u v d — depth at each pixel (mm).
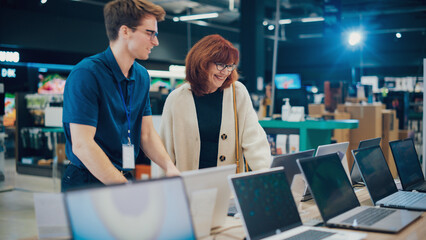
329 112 7652
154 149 2389
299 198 2367
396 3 13891
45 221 1541
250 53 11297
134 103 2254
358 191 2945
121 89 2176
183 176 1614
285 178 1932
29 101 8922
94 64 2061
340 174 2270
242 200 1651
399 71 20281
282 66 23000
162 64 15789
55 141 7668
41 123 8875
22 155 8945
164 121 2682
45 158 8656
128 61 2141
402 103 8094
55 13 12328
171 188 1370
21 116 8969
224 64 2469
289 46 22672
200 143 2607
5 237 4719
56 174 8141
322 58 21969
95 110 2045
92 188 1214
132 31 2049
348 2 14398
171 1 12164
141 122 2344
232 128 2609
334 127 4926
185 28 16578
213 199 1741
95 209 1206
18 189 7480
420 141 8555
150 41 2094
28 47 11672
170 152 2668
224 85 2604
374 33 18734
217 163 2609
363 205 2488
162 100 6926
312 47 22172
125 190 1271
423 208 2303
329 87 7684
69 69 13859
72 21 12711
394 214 2150
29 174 8680
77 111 1999
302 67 22531
